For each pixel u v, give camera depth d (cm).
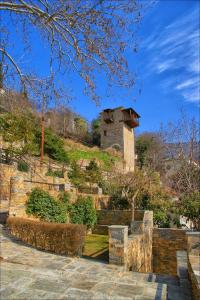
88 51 838
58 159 3008
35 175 1856
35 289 548
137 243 1118
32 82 970
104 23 802
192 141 2142
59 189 1548
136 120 4900
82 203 1534
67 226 879
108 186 2273
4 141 1939
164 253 1462
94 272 710
